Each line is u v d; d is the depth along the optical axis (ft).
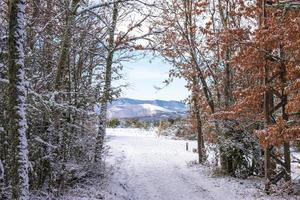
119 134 173.88
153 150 119.03
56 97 44.68
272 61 56.90
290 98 57.41
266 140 53.26
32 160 43.80
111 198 49.80
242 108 64.49
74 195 47.37
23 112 30.45
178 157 103.65
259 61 56.75
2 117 37.04
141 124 218.79
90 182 56.95
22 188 29.81
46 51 49.01
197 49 81.30
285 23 53.42
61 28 50.52
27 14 47.85
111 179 64.80
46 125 44.09
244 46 57.57
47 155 43.55
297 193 55.31
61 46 46.29
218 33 66.13
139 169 82.89
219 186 63.62
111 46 68.13
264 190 57.26
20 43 30.53
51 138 44.21
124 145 129.18
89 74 65.36
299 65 52.29
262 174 74.18
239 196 55.42
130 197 55.67
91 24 59.47
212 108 80.38
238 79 76.02
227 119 74.84
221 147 75.61
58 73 45.32
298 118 59.52
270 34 54.39
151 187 64.80
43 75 47.80
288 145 57.67
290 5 53.11
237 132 75.20
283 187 56.59
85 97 55.93
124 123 222.69
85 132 59.21
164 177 74.08
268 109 57.41
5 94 36.83
